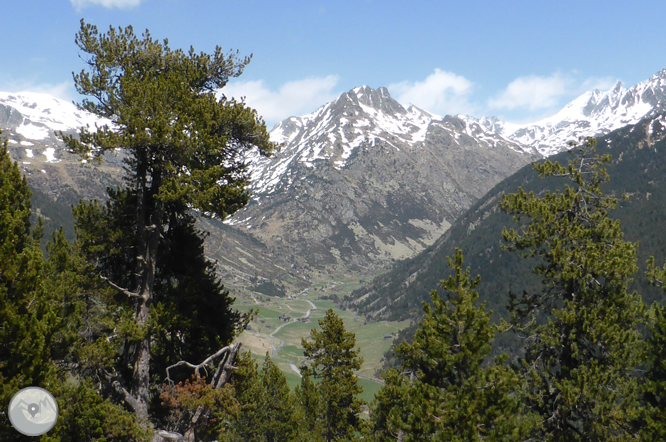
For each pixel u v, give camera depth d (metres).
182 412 22.91
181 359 26.83
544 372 26.09
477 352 22.05
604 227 27.20
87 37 23.72
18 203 22.39
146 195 26.14
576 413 24.11
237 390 27.73
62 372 21.48
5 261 16.97
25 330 16.53
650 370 24.16
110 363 21.34
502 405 21.05
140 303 23.53
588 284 26.77
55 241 24.39
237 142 26.39
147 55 25.45
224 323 29.97
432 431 21.84
